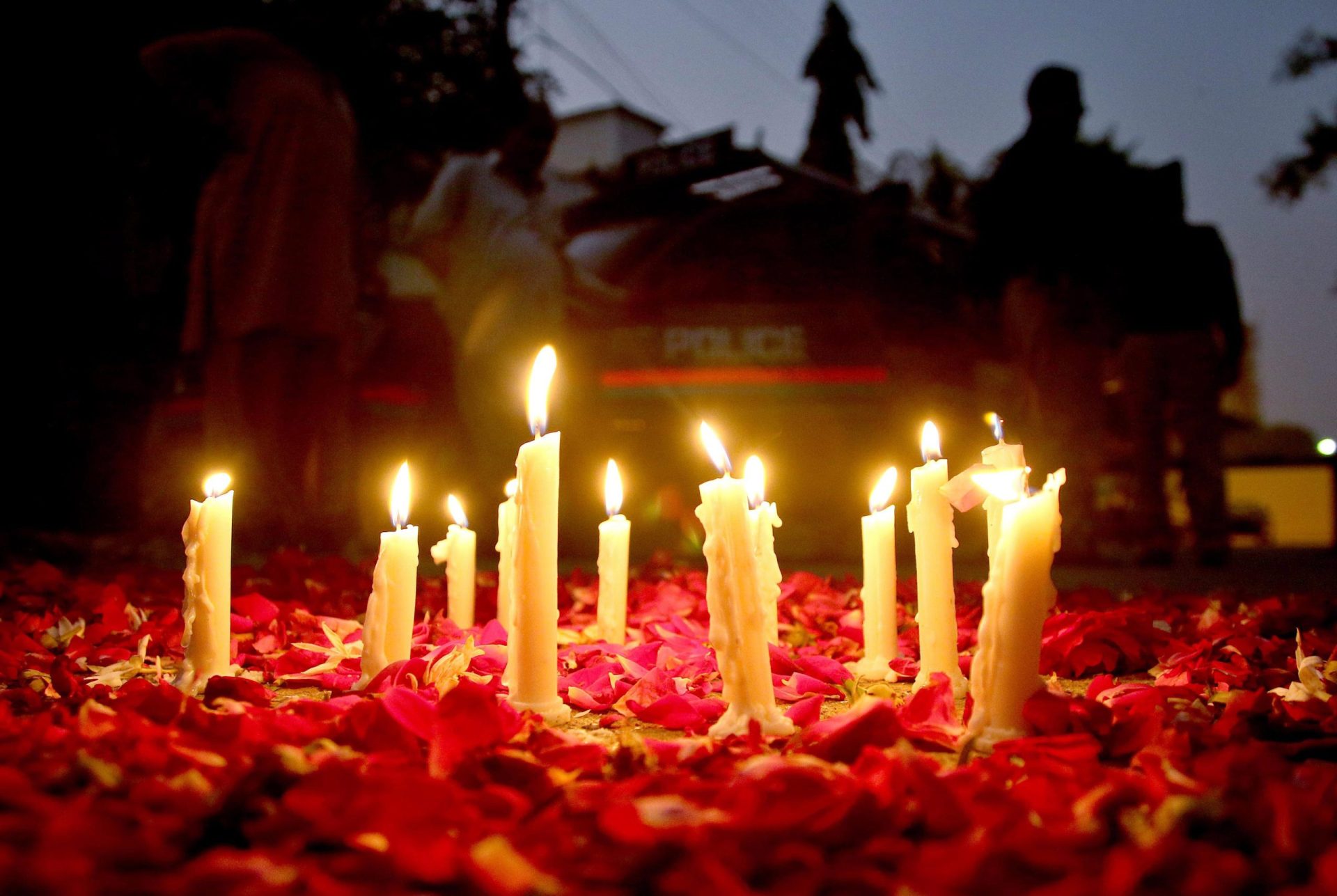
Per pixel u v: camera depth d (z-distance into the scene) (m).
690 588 4.00
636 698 2.10
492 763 1.48
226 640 2.26
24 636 2.61
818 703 1.90
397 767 1.53
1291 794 1.27
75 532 6.97
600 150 26.58
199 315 6.54
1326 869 1.09
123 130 7.20
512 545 2.94
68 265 6.98
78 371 7.02
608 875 1.13
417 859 1.11
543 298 7.75
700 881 1.06
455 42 10.55
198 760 1.48
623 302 8.67
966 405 8.98
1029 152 7.01
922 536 2.41
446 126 10.51
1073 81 6.97
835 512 8.48
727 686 1.88
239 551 6.45
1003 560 1.77
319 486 7.00
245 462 6.49
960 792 1.37
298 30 8.76
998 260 7.11
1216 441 7.40
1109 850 1.24
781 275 8.92
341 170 6.58
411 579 2.37
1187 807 1.26
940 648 2.39
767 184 9.43
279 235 6.33
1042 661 2.70
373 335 9.16
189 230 7.83
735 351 8.52
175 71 6.50
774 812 1.22
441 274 8.15
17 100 6.82
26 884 1.03
